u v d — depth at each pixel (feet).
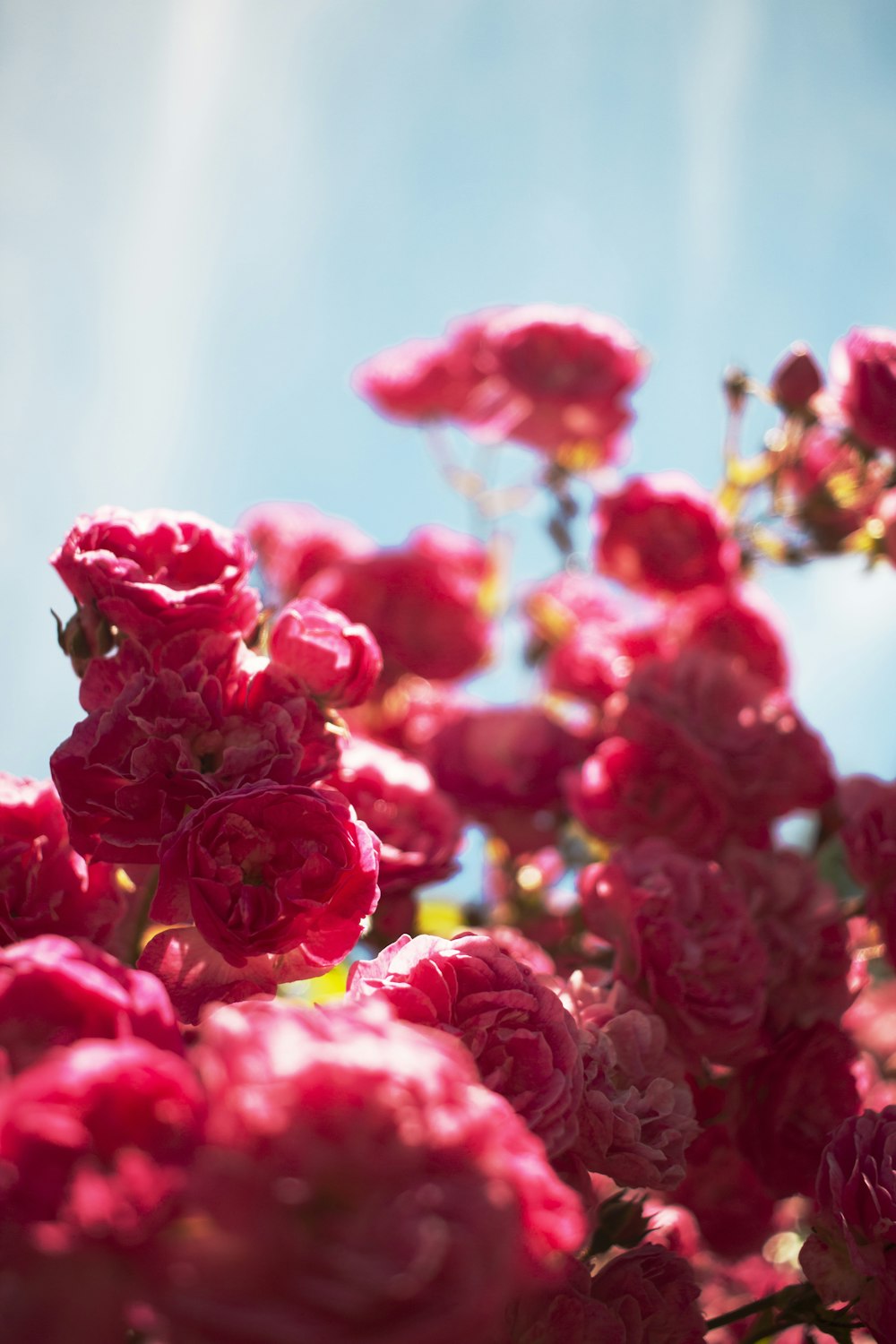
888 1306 1.49
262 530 2.63
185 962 1.45
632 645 2.19
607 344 2.36
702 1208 1.77
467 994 1.43
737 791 1.87
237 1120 1.11
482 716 2.23
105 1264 1.11
